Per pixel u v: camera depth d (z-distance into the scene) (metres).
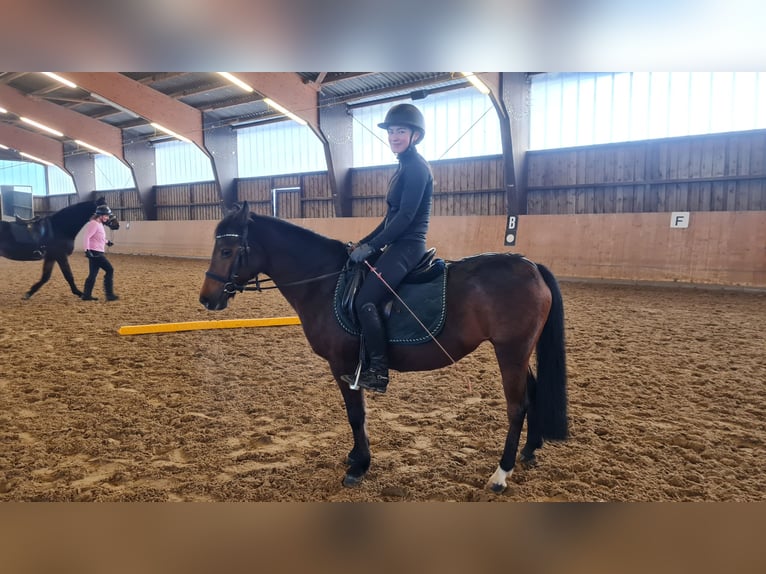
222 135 18.23
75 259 17.66
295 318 6.52
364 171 15.51
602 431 3.14
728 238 9.10
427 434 3.15
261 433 3.16
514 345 2.45
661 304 7.70
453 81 13.20
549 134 12.26
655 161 10.96
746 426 3.21
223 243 2.64
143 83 15.93
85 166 25.16
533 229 11.41
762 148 9.78
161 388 4.00
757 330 5.84
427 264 2.61
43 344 5.39
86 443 2.98
